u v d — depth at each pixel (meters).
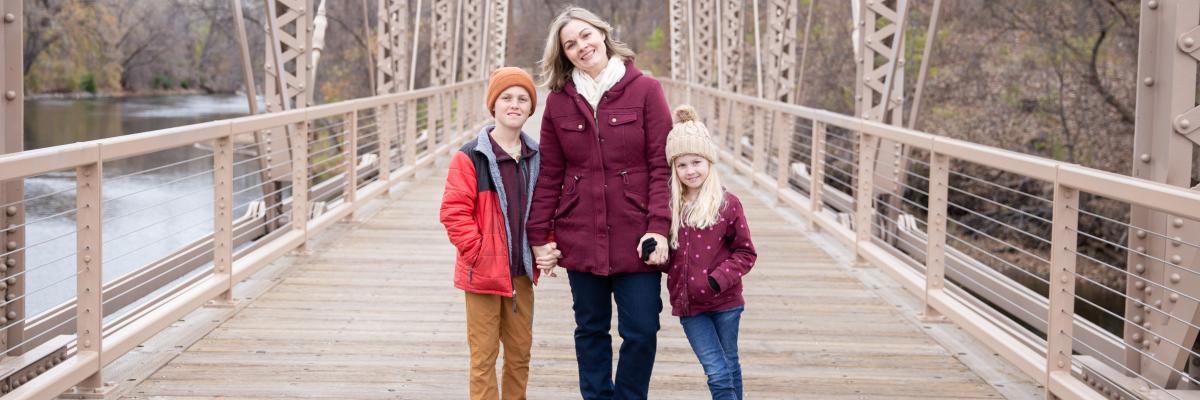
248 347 3.94
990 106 19.17
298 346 3.98
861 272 5.76
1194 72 2.94
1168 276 3.05
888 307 4.87
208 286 4.31
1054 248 3.14
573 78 2.74
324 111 6.30
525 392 3.01
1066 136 17.98
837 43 23.16
